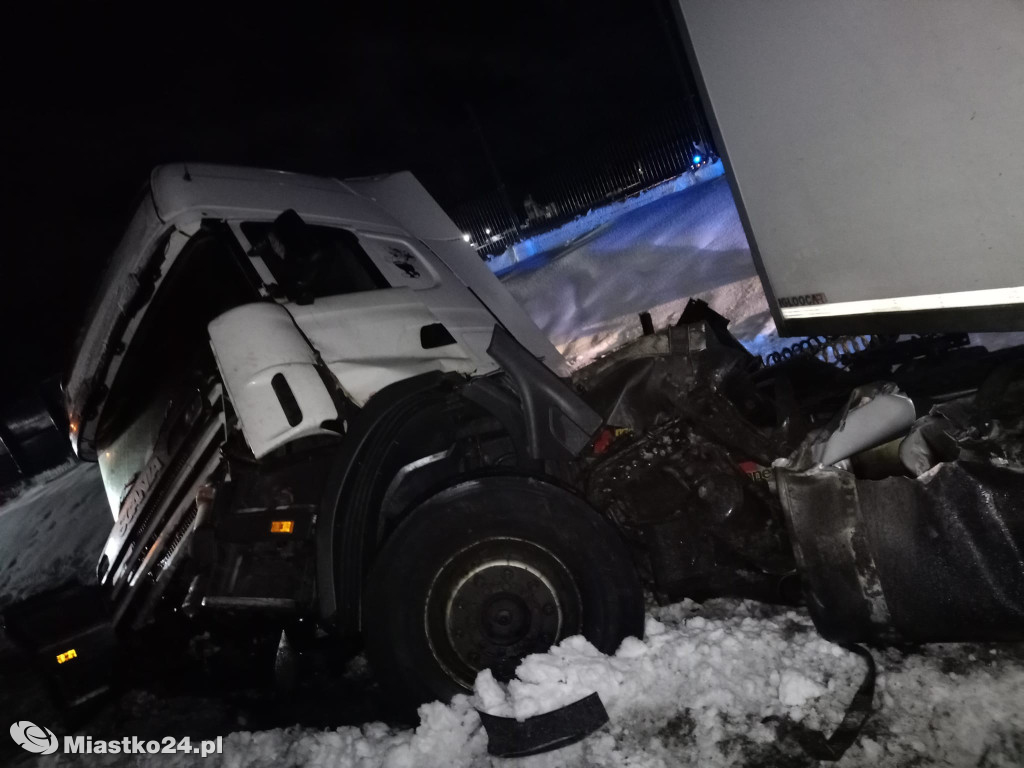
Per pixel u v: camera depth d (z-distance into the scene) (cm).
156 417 417
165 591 417
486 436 369
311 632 354
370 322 361
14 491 1620
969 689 225
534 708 258
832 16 268
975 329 253
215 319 318
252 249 362
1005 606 215
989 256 239
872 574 240
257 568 321
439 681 276
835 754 214
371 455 304
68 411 479
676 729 246
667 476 299
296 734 319
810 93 289
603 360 330
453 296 421
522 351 325
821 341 511
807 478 254
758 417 324
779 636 274
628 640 274
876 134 266
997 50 213
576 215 1920
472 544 280
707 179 1622
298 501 313
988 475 219
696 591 307
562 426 316
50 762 368
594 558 277
